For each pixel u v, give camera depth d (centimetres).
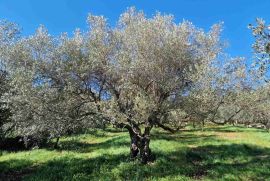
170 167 2306
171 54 2106
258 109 2527
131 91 2164
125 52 2047
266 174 2212
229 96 2225
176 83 2122
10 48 2058
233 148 3177
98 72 2195
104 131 4794
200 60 2195
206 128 5522
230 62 2225
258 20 1377
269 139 4025
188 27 2222
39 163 2681
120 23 2295
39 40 2052
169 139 3747
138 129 2308
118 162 2420
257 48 1388
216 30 2250
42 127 2080
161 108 2144
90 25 2192
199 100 2083
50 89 2016
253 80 2180
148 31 2091
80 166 2367
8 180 2205
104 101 2098
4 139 3206
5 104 2103
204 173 2255
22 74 1906
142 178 2088
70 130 2300
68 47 2067
